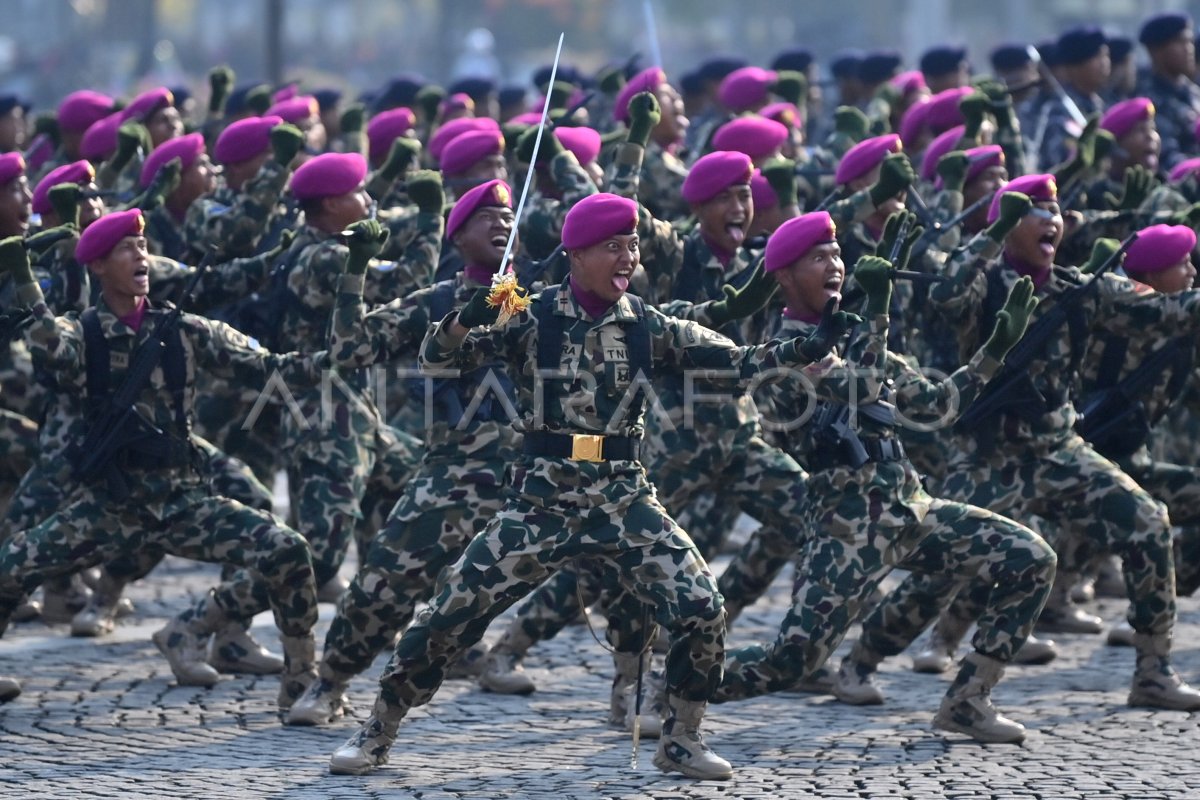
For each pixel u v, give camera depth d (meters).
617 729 35.50
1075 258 43.97
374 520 43.31
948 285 36.09
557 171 41.03
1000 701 37.50
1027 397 35.91
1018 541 33.31
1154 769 32.09
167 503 35.41
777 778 31.70
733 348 30.77
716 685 31.45
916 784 31.19
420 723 36.03
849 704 37.38
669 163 48.97
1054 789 30.80
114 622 45.34
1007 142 51.22
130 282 34.66
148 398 34.97
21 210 42.31
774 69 70.25
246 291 39.06
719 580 39.44
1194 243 37.62
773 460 38.19
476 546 30.94
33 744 34.19
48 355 34.28
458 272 35.09
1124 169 50.59
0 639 43.69
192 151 45.94
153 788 31.09
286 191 46.19
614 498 30.70
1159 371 39.28
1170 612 36.38
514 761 33.06
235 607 39.03
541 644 43.31
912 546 33.34
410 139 46.47
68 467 38.53
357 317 33.62
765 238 40.59
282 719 35.84
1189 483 39.59
